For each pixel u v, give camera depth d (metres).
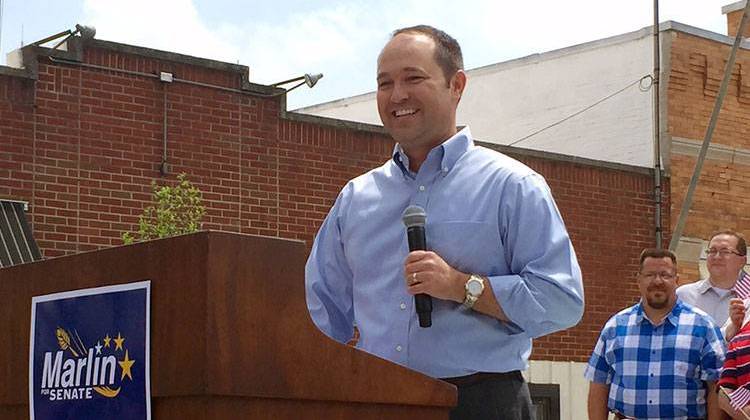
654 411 6.73
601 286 15.30
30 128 11.07
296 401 2.60
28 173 11.01
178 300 2.51
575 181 15.27
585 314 15.09
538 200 3.45
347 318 3.88
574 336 14.98
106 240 11.38
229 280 2.48
